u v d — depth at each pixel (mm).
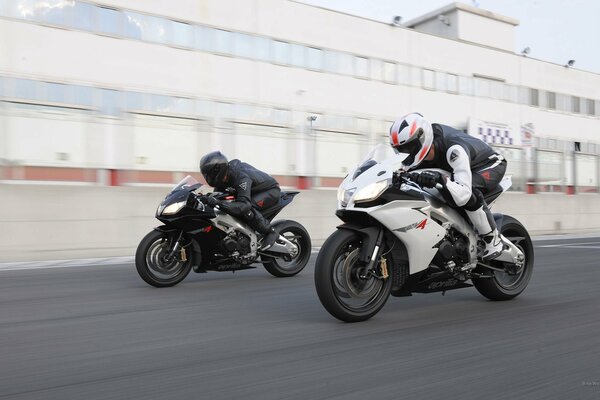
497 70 37906
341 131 12477
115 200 9156
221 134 10961
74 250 8680
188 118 10609
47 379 2652
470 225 4102
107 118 9711
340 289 3865
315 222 11570
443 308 4301
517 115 38938
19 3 21297
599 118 44000
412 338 3385
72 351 3143
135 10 24062
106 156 9688
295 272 6422
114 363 2906
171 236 5609
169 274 5625
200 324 3824
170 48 25078
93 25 23016
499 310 4227
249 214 5758
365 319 3812
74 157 9367
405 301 4602
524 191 14789
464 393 2459
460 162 3830
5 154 8719
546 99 40875
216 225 5582
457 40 35781
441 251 3891
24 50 21406
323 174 12180
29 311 4312
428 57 34312
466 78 36219
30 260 8250
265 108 27969
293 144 11789
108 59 23375
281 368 2805
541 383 2588
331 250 3652
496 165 4234
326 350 3129
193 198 5395
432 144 3920
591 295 4898
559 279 5871
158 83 24719
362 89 31406
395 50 32812
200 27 25938
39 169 9039
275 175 11531
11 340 3404
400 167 3807
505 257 4289
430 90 34375
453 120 35469
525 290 5156
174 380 2629
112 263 7629
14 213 8180
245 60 27312
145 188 9531
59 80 22109
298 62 29078
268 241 5973
